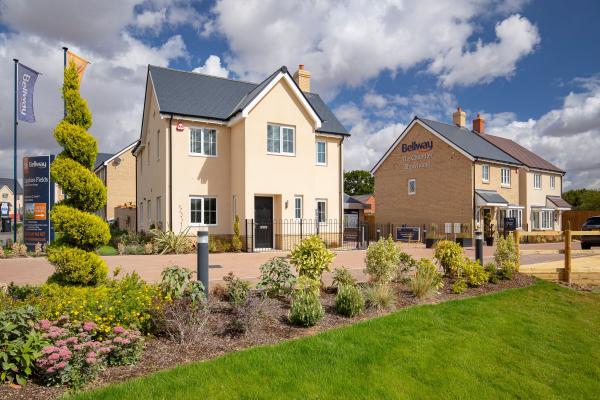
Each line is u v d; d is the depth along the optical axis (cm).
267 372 484
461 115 3306
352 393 470
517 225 3020
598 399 559
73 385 426
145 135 2309
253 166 1766
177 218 1773
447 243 1061
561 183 3600
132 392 416
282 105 1845
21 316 468
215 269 1180
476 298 895
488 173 2803
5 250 1584
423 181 2964
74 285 717
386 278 891
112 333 491
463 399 506
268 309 692
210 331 591
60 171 717
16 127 1784
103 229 739
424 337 646
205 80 2125
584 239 2155
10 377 427
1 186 8575
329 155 2095
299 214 1892
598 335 784
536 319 821
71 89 756
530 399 533
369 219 3569
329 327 645
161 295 611
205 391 431
